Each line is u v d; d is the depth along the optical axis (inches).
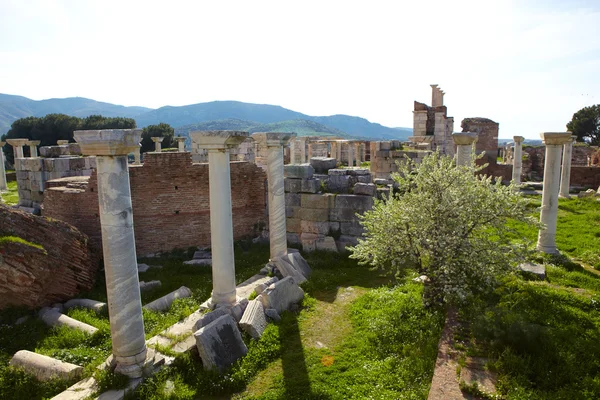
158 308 379.6
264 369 288.2
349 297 410.9
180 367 280.2
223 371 276.5
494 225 347.9
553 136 472.4
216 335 290.4
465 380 240.7
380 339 311.7
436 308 343.9
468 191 347.6
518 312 315.9
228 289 352.5
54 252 390.0
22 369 275.4
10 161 2160.4
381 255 365.1
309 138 1290.6
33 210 731.4
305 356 299.1
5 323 349.1
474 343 280.8
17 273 353.1
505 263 335.0
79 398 244.4
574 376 240.7
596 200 834.8
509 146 1537.9
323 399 246.2
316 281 444.8
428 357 273.6
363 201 533.0
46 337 323.3
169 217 551.2
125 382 254.4
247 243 590.6
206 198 566.9
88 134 241.1
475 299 343.6
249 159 1170.6
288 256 467.5
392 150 877.2
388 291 395.9
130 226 260.1
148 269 497.7
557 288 380.8
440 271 334.6
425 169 371.2
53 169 733.9
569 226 634.2
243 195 596.1
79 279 418.0
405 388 251.3
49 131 2218.3
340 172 575.8
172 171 546.3
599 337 288.8
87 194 543.8
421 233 350.0
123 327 259.4
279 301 370.3
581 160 1573.6
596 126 2346.2
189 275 480.7
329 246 543.5
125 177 255.8
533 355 262.5
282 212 462.3
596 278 415.5
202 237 571.5
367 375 269.1
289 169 564.4
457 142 559.5
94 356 295.9
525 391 229.6
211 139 332.5
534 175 1355.8
